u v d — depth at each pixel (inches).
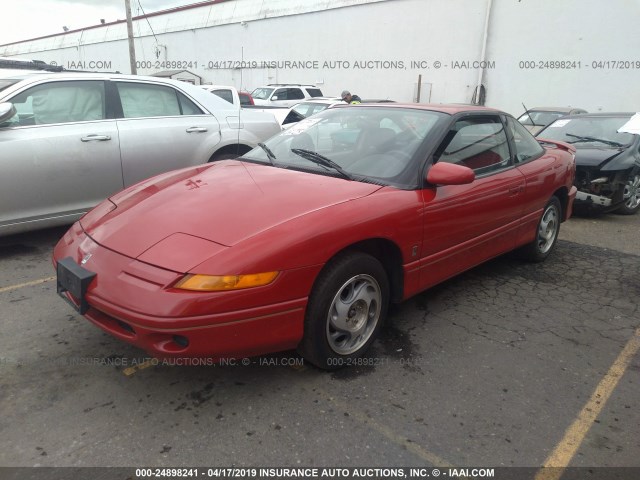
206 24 1106.1
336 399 99.9
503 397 102.8
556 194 185.2
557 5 626.5
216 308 85.5
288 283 92.0
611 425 95.7
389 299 118.8
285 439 88.5
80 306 95.5
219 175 125.4
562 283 166.2
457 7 717.9
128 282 88.8
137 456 83.5
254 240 91.2
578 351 122.5
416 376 108.8
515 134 163.6
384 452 86.4
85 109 183.0
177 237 94.5
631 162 262.4
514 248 163.0
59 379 103.2
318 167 127.2
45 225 175.5
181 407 96.0
